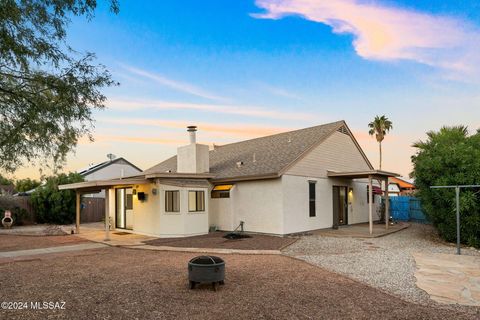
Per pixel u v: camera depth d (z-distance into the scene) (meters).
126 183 15.62
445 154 13.96
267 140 22.92
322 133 19.59
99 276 8.20
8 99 6.87
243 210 17.61
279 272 8.63
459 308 6.10
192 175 16.91
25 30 6.51
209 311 5.75
